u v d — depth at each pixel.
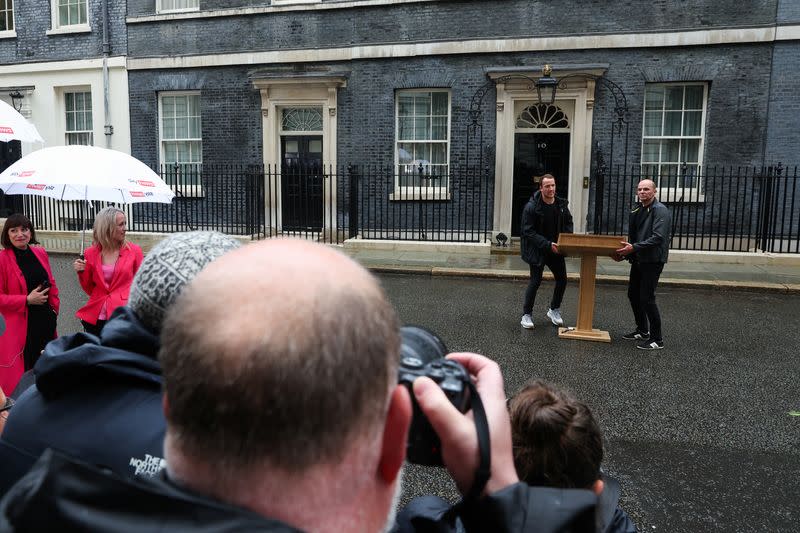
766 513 3.28
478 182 13.12
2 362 4.36
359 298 0.66
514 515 0.86
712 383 5.39
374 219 13.22
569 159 12.84
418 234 13.65
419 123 13.56
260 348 0.59
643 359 6.11
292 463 0.61
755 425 4.46
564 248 6.75
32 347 4.56
